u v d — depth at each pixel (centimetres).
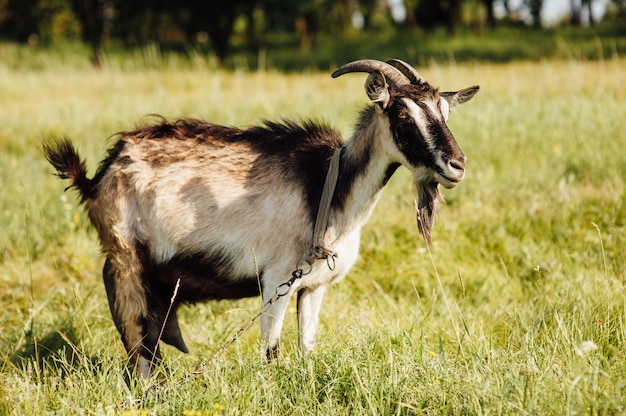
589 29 3244
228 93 1526
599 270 680
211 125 539
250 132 534
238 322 614
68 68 2244
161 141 526
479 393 415
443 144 454
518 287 677
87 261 764
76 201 892
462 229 788
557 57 2352
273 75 1944
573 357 463
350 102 1383
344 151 509
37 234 825
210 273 518
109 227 514
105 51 3038
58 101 1545
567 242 761
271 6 3266
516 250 748
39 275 753
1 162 1085
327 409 428
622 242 727
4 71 2002
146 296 514
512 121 1152
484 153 1030
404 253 750
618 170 916
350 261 520
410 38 3384
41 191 923
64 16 3884
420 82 493
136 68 2230
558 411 400
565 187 873
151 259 518
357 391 435
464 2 4259
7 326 642
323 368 470
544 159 988
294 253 501
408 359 463
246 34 3741
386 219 809
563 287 631
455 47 3008
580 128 1073
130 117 1339
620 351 480
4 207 898
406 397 433
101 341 574
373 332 510
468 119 1147
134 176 514
